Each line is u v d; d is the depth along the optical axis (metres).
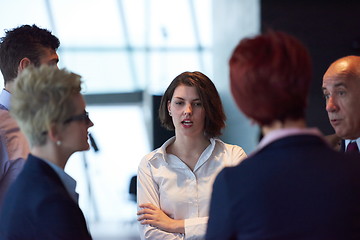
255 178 1.70
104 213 15.27
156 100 8.69
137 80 16.28
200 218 3.05
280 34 1.83
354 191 1.66
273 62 1.74
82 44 15.81
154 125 8.62
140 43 16.11
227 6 12.34
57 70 2.17
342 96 2.89
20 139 2.84
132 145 16.06
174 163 3.18
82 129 2.18
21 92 2.11
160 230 3.05
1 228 1.97
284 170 1.69
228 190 1.72
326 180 1.67
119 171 15.74
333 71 2.92
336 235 1.63
